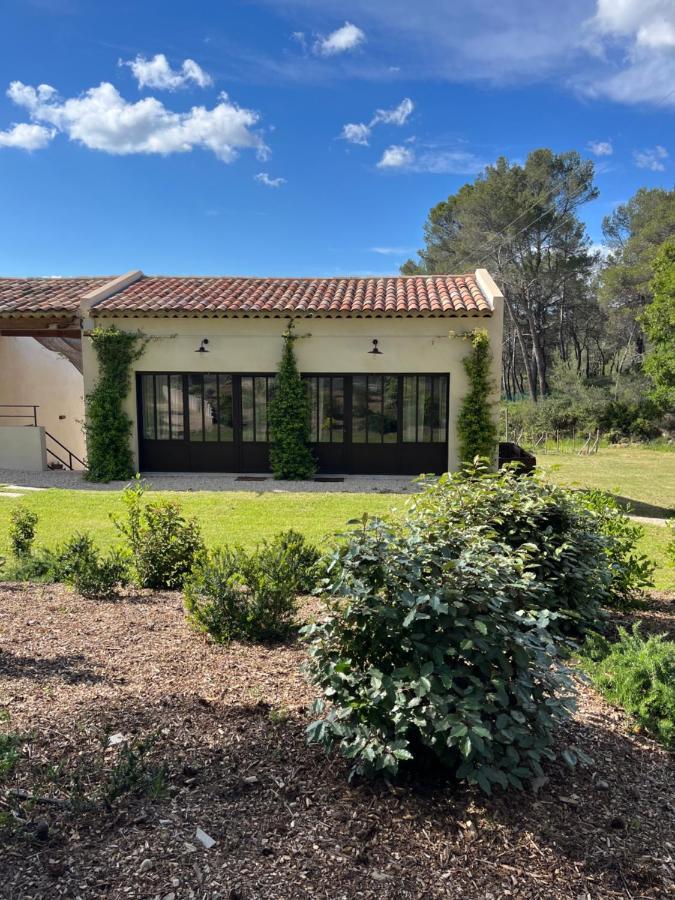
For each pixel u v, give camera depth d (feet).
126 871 6.63
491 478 16.46
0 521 30.58
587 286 126.62
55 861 6.69
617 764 9.39
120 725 9.70
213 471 46.91
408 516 11.78
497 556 9.56
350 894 6.51
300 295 46.93
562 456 78.23
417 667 8.05
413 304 43.86
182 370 45.55
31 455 50.44
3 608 16.17
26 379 59.06
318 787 8.30
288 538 18.62
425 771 8.68
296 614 15.78
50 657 12.71
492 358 43.75
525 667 8.21
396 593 8.16
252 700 10.96
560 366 109.70
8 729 9.34
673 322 70.74
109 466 44.68
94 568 17.84
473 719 7.54
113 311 44.29
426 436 45.62
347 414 45.88
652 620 16.80
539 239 110.63
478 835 7.52
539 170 104.94
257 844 7.16
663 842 7.59
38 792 7.79
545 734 8.31
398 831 7.54
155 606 16.99
